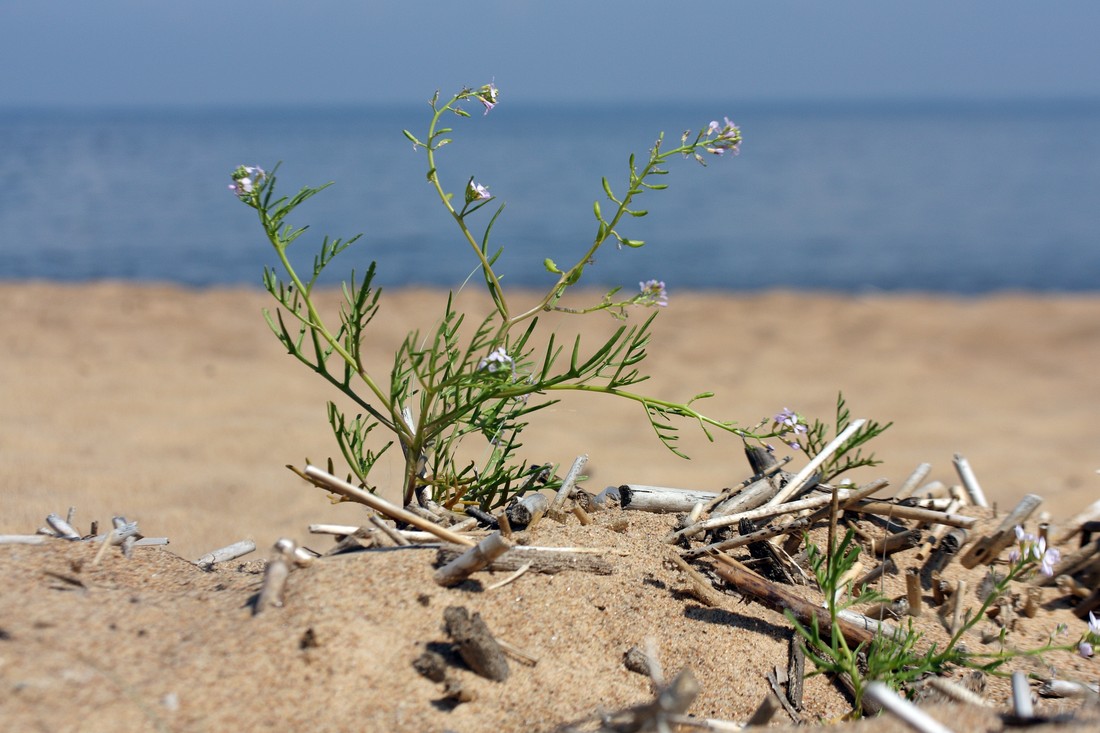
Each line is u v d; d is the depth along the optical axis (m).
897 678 0.95
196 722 0.83
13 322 3.60
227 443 2.12
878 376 3.48
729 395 3.09
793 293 5.51
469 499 1.09
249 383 2.82
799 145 31.08
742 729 0.88
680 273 7.15
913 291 6.32
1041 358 3.88
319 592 0.92
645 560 1.03
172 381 2.79
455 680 0.88
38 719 0.81
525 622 0.94
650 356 3.60
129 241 7.74
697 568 1.04
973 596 1.09
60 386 2.60
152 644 0.87
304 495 1.74
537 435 2.55
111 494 1.64
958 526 1.10
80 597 0.92
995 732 0.85
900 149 28.55
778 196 14.16
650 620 0.97
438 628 0.91
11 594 0.91
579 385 1.02
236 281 5.95
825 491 1.10
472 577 0.96
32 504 1.53
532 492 1.10
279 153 23.59
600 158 22.95
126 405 2.45
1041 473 2.34
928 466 1.24
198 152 23.19
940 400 3.17
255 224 9.08
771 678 0.95
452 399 1.08
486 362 0.98
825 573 1.00
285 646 0.88
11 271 6.02
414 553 0.96
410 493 1.05
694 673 0.94
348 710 0.86
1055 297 5.71
